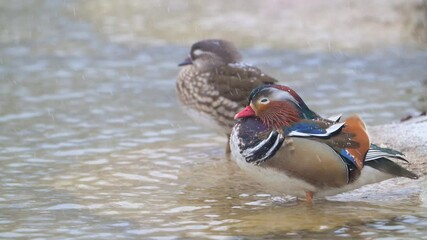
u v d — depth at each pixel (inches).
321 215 436.5
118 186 493.0
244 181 501.4
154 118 639.8
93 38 866.8
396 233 407.8
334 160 427.5
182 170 524.1
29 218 438.3
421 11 866.8
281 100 438.0
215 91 562.3
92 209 452.8
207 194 478.3
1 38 867.4
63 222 432.5
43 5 1005.2
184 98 583.2
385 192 469.4
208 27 891.4
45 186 491.8
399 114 630.5
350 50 805.9
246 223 427.8
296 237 406.9
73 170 522.0
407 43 822.5
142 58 800.3
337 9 922.1
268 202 462.9
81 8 987.9
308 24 885.8
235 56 588.4
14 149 562.3
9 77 741.9
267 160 433.4
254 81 561.3
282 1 959.0
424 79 724.7
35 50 826.8
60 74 752.3
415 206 446.9
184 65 586.2
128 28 899.4
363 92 692.7
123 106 667.4
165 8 974.4
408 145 519.5
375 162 433.4
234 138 444.8
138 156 552.1
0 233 416.2
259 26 887.1
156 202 464.8
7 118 631.8
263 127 438.3
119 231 418.6
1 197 472.4
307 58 786.8
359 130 433.7
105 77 744.3
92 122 626.5
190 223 429.7
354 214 436.8
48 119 631.2
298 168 430.9
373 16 893.8
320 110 647.1
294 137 429.7
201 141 588.7
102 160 542.6
